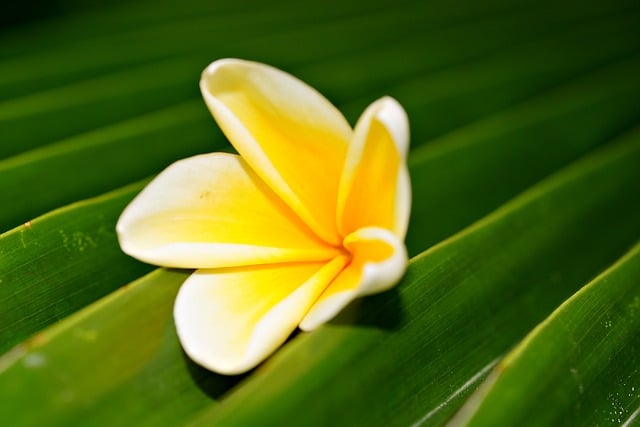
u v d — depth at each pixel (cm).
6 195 30
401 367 25
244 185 26
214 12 49
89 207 27
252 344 24
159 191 25
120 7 50
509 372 24
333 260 25
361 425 24
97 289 27
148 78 38
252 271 25
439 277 26
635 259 27
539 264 29
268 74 25
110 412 24
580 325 26
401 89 38
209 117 34
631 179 32
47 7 49
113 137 32
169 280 25
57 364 24
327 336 24
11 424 23
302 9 49
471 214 32
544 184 31
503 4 50
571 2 50
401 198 24
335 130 25
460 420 25
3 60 42
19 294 26
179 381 24
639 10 49
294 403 23
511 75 40
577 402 25
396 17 48
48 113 35
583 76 41
